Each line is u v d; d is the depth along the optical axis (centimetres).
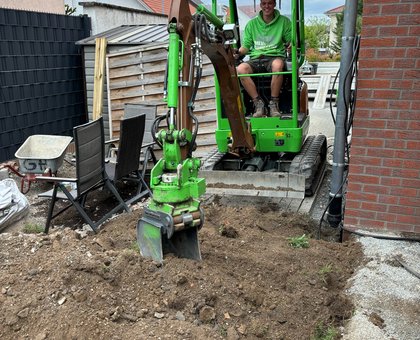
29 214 540
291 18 492
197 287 280
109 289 274
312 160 542
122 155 512
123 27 925
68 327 245
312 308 291
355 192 393
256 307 285
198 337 245
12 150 737
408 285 314
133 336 243
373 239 379
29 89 753
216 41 373
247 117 561
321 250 371
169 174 290
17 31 720
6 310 256
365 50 361
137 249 347
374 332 268
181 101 298
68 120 844
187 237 315
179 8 295
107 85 770
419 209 378
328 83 1463
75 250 315
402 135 367
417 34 345
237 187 496
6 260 308
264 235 409
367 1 351
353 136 382
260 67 550
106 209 557
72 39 834
